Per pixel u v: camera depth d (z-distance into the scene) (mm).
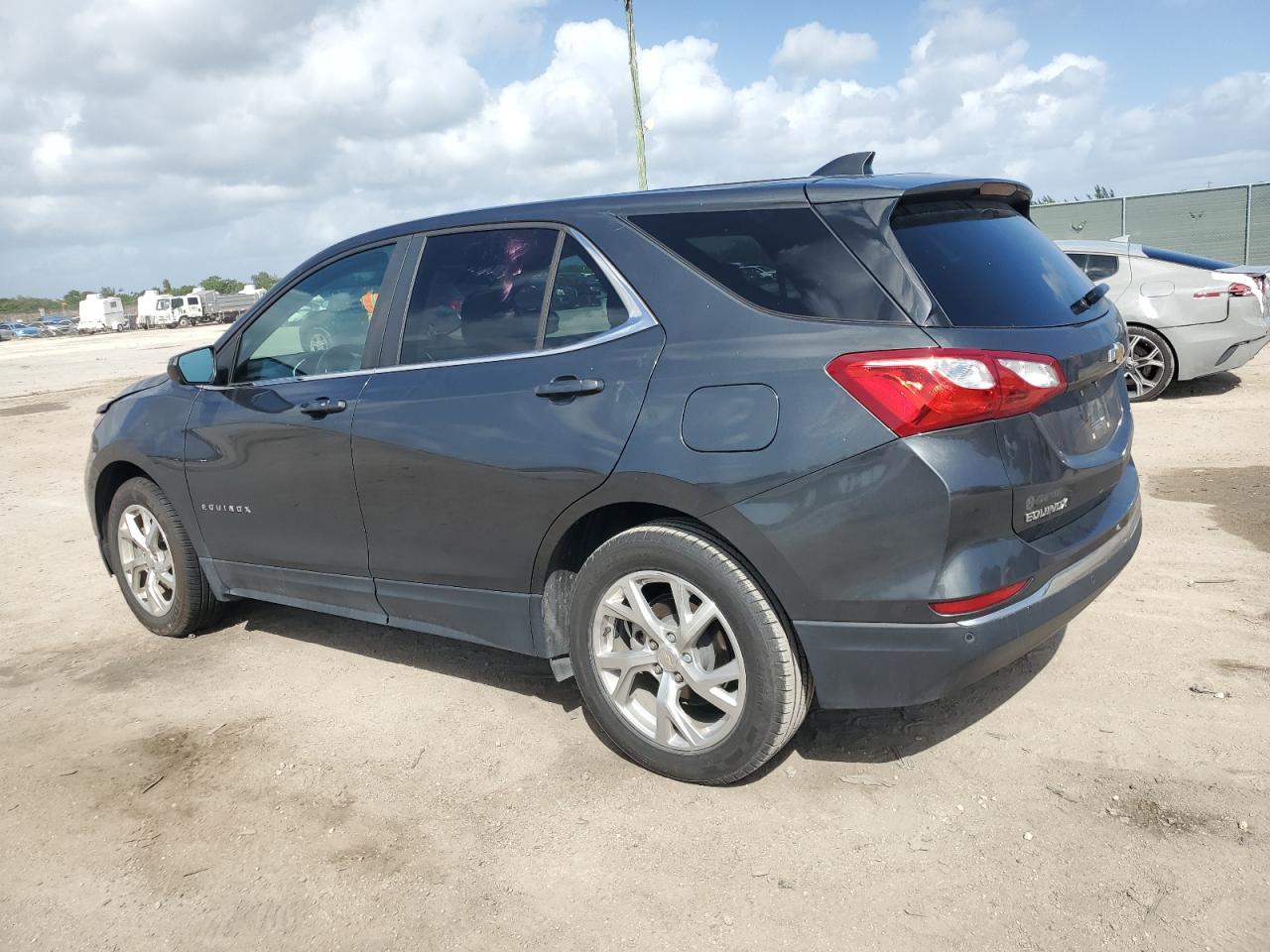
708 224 2998
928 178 2955
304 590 4070
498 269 3414
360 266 3857
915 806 2902
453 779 3238
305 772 3350
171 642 4699
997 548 2609
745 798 3006
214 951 2488
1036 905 2443
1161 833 2688
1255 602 4219
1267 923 2320
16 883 2820
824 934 2400
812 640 2738
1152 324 9047
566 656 3400
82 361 28844
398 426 3479
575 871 2713
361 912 2598
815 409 2633
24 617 5215
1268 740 3123
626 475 2914
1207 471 6516
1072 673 3670
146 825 3078
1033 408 2670
